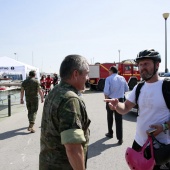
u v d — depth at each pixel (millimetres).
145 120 2398
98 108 11180
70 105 1603
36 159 4508
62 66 1783
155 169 2283
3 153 4844
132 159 2201
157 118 2324
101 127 7055
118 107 2592
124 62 22938
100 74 22312
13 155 4727
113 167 4035
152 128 2227
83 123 1685
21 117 8961
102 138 5836
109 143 5410
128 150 2279
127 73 22594
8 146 5297
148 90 2393
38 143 5500
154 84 2361
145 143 2227
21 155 4723
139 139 2480
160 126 2209
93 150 4934
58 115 1632
